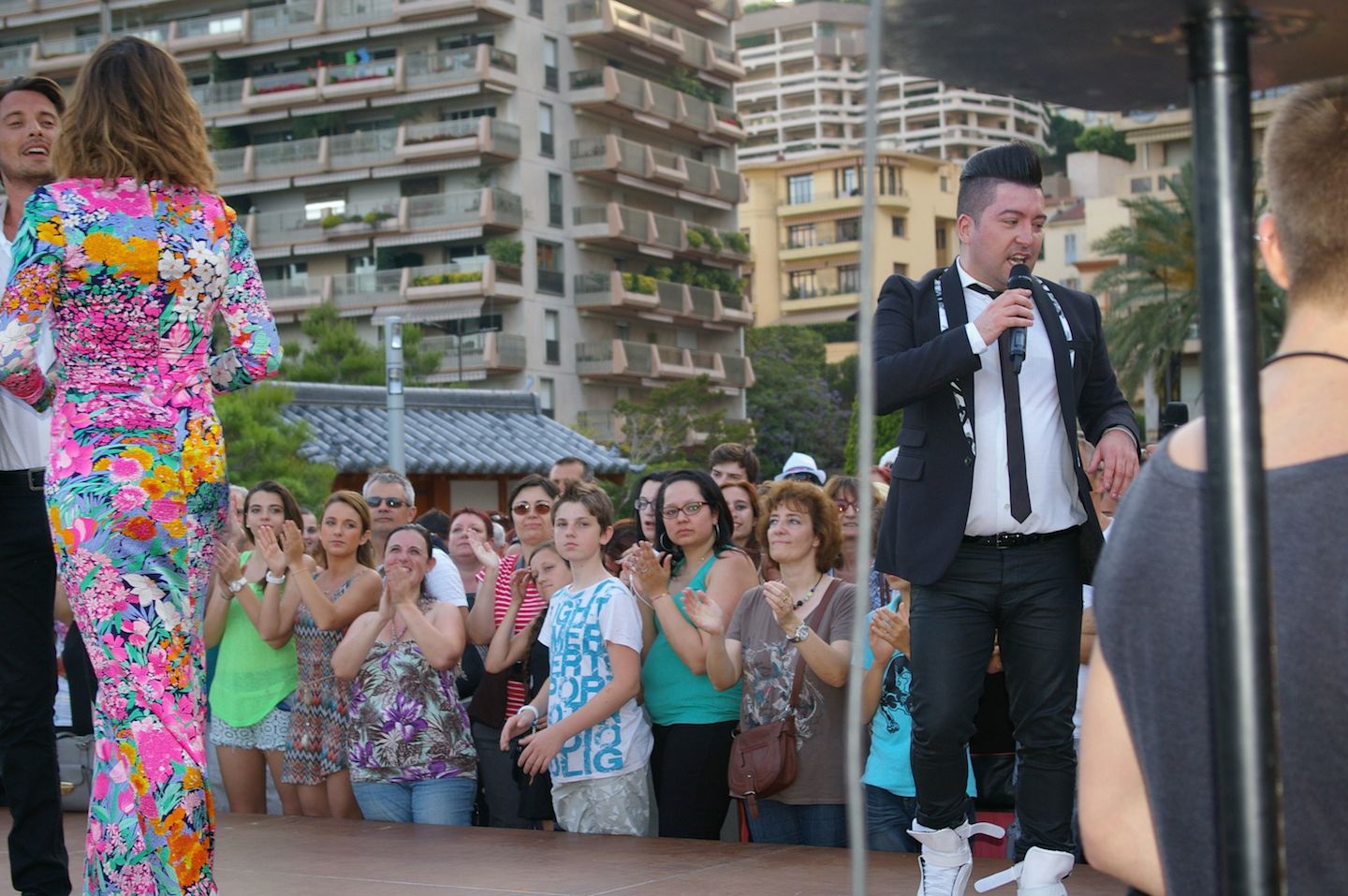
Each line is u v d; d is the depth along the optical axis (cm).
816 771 511
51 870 366
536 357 4672
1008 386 358
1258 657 123
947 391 363
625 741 541
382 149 4616
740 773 510
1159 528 143
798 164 8138
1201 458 143
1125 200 3703
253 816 552
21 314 299
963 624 361
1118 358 3738
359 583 621
